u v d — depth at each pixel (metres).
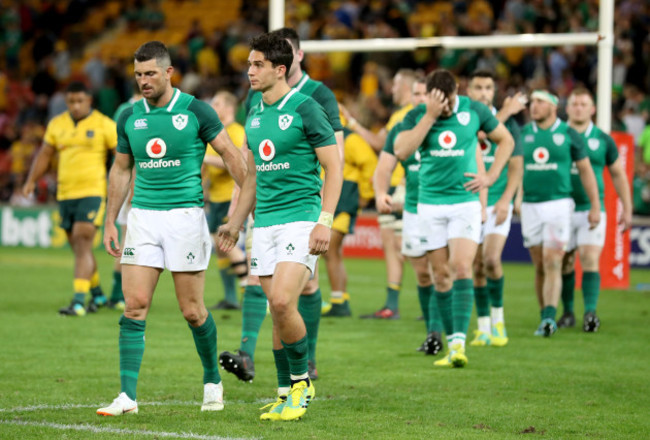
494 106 31.94
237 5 98.88
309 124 18.67
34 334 31.48
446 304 26.69
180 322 35.22
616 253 45.06
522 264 62.53
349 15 83.88
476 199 25.83
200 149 19.61
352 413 20.06
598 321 33.69
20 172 77.38
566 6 76.31
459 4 80.94
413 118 25.91
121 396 19.50
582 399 21.94
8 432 17.72
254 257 19.36
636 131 65.06
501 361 27.20
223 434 17.77
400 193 36.81
